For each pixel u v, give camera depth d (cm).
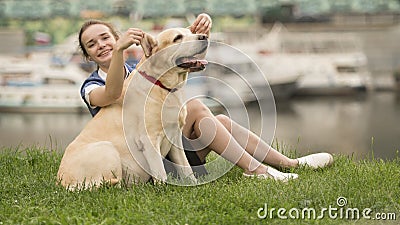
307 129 1842
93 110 754
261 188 706
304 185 715
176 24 3728
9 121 2091
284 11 4184
